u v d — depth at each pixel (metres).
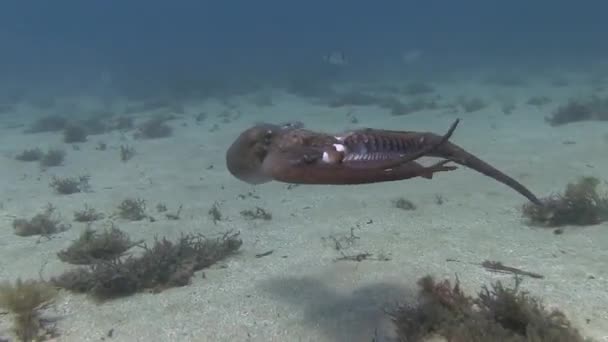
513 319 4.55
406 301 5.27
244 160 2.94
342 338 4.70
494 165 11.80
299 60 67.06
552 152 12.60
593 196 7.87
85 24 151.75
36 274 6.72
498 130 16.45
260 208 9.47
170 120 23.28
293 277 6.22
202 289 6.04
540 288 5.38
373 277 5.98
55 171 14.17
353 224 8.34
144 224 8.96
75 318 5.41
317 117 22.33
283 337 4.81
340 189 10.80
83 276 6.16
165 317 5.35
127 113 27.16
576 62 44.53
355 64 57.03
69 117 26.17
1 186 12.51
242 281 6.22
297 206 9.73
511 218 8.12
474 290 5.45
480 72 40.97
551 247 6.73
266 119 22.45
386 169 2.09
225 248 7.29
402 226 8.08
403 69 49.12
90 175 13.57
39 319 5.35
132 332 5.05
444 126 18.11
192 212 9.67
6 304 5.46
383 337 4.65
